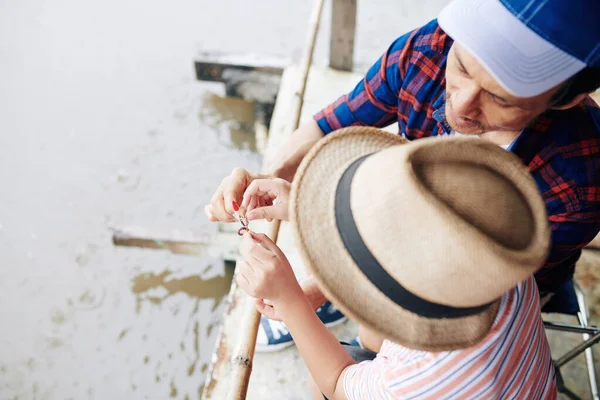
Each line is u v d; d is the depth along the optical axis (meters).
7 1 4.74
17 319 3.01
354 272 0.87
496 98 1.00
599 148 1.19
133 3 4.73
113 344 2.95
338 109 1.65
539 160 1.24
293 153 1.65
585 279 2.24
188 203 3.48
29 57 4.29
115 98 4.01
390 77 1.47
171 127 3.84
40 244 3.29
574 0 0.88
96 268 3.21
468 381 0.90
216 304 3.09
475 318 0.89
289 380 1.92
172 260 3.22
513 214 0.77
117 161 3.67
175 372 2.87
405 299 0.83
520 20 0.92
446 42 1.31
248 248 1.08
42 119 3.88
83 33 4.46
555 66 0.93
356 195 0.87
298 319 1.07
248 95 3.70
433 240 0.75
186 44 4.33
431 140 0.81
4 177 3.58
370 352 1.42
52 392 2.79
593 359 2.02
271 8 4.58
